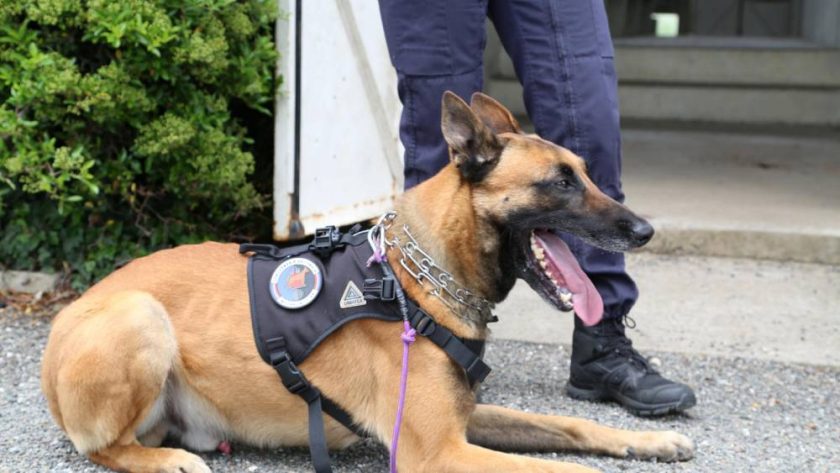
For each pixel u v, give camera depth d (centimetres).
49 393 337
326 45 560
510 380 447
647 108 1101
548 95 397
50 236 538
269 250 349
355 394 329
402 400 315
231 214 569
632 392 407
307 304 328
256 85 532
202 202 565
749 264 641
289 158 559
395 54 399
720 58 1113
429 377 316
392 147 589
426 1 390
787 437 390
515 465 307
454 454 312
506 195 323
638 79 1134
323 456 326
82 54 518
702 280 608
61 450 358
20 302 530
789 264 641
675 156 895
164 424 350
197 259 351
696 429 396
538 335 512
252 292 335
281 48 552
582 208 327
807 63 1089
